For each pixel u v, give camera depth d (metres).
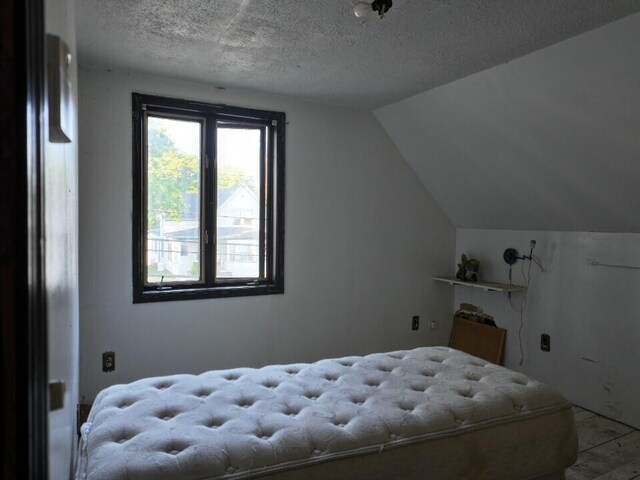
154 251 3.00
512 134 2.85
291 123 3.31
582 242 3.07
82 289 2.71
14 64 0.45
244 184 3.27
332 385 1.84
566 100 2.39
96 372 2.76
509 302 3.62
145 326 2.89
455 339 4.06
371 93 3.13
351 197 3.59
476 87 2.75
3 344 0.46
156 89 2.87
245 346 3.22
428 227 3.99
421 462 1.47
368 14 1.93
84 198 2.69
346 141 3.54
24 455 0.47
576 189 2.84
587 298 3.04
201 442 1.33
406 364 2.13
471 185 3.53
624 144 2.36
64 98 0.71
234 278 3.26
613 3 1.80
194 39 2.26
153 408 1.54
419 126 3.40
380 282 3.77
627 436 2.64
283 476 1.30
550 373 3.29
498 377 1.97
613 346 2.88
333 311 3.56
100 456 1.26
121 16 2.02
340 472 1.36
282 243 3.32
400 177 3.82
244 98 3.12
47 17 0.61
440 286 4.08
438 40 2.21
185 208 3.08
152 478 1.18
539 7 1.85
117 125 2.76
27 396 0.47
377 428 1.49
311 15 1.97
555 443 1.73
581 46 2.12
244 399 1.67
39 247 0.50
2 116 0.45
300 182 3.38
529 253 3.45
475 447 1.57
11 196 0.45
